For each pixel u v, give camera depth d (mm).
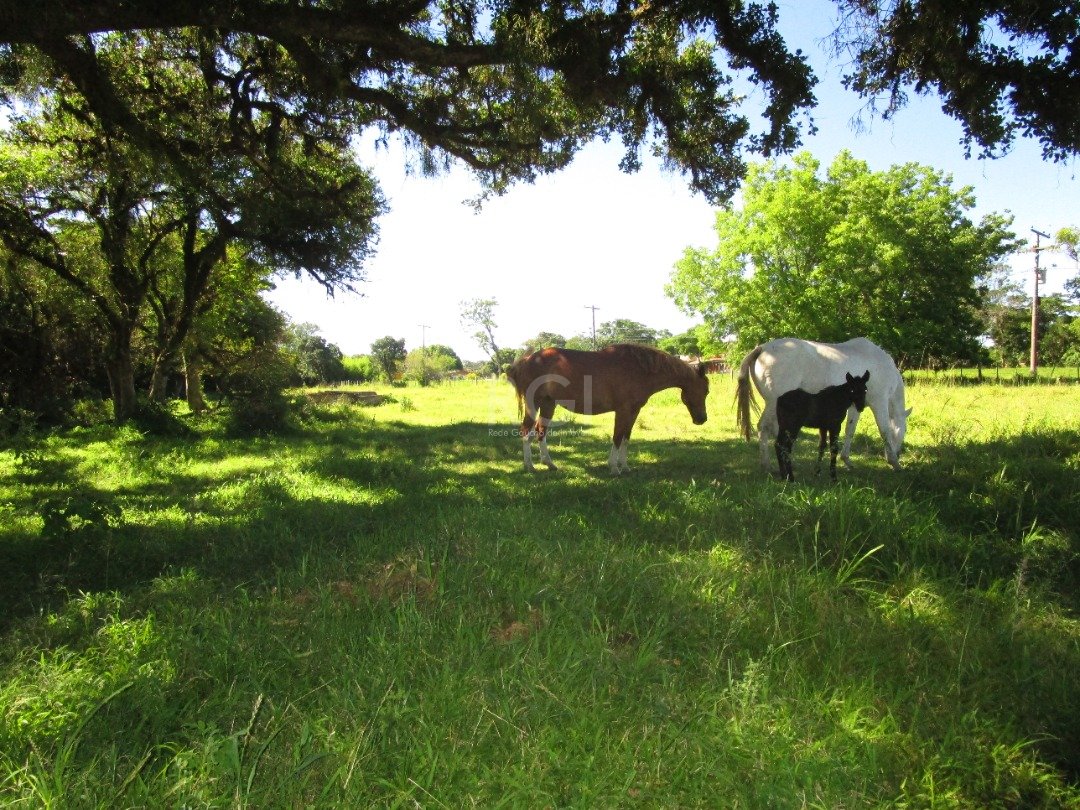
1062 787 2430
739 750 2350
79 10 5434
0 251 14680
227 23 5992
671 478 7727
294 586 3994
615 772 2229
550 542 4648
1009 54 6355
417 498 6711
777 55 6988
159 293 17484
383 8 6375
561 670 2852
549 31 6762
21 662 3082
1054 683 2986
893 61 6844
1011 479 5770
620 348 8492
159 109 10570
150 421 13281
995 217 28453
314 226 13664
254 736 2482
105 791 2123
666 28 7281
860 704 2791
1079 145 6336
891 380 7617
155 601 3834
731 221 28797
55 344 19156
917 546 4477
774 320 27703
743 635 3367
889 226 25906
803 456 8820
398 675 2826
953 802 2291
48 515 5098
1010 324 41969
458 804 2111
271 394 14039
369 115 9867
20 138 13047
